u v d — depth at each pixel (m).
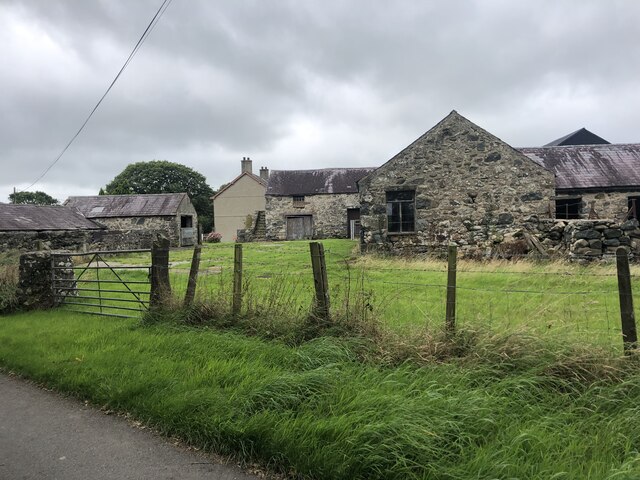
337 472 2.50
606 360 3.39
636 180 16.08
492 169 15.10
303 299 6.37
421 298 6.95
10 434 3.24
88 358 4.50
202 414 3.16
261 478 2.64
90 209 31.05
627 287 3.54
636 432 2.68
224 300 5.57
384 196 15.76
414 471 2.47
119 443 3.07
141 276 11.62
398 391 3.26
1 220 16.48
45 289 8.22
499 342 3.77
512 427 2.78
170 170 59.91
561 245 12.38
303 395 3.27
